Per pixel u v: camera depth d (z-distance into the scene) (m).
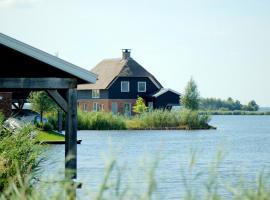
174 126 128.00
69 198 8.91
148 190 8.07
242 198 8.09
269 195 8.01
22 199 9.16
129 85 169.00
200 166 51.22
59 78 32.00
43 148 25.03
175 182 38.28
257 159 62.00
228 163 56.78
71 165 30.27
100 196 8.37
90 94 176.62
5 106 68.81
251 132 122.25
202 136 102.50
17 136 25.06
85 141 86.69
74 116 31.97
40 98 100.75
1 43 30.59
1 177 19.61
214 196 8.35
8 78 31.77
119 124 123.50
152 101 165.62
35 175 20.78
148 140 90.31
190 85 149.88
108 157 8.49
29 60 32.78
